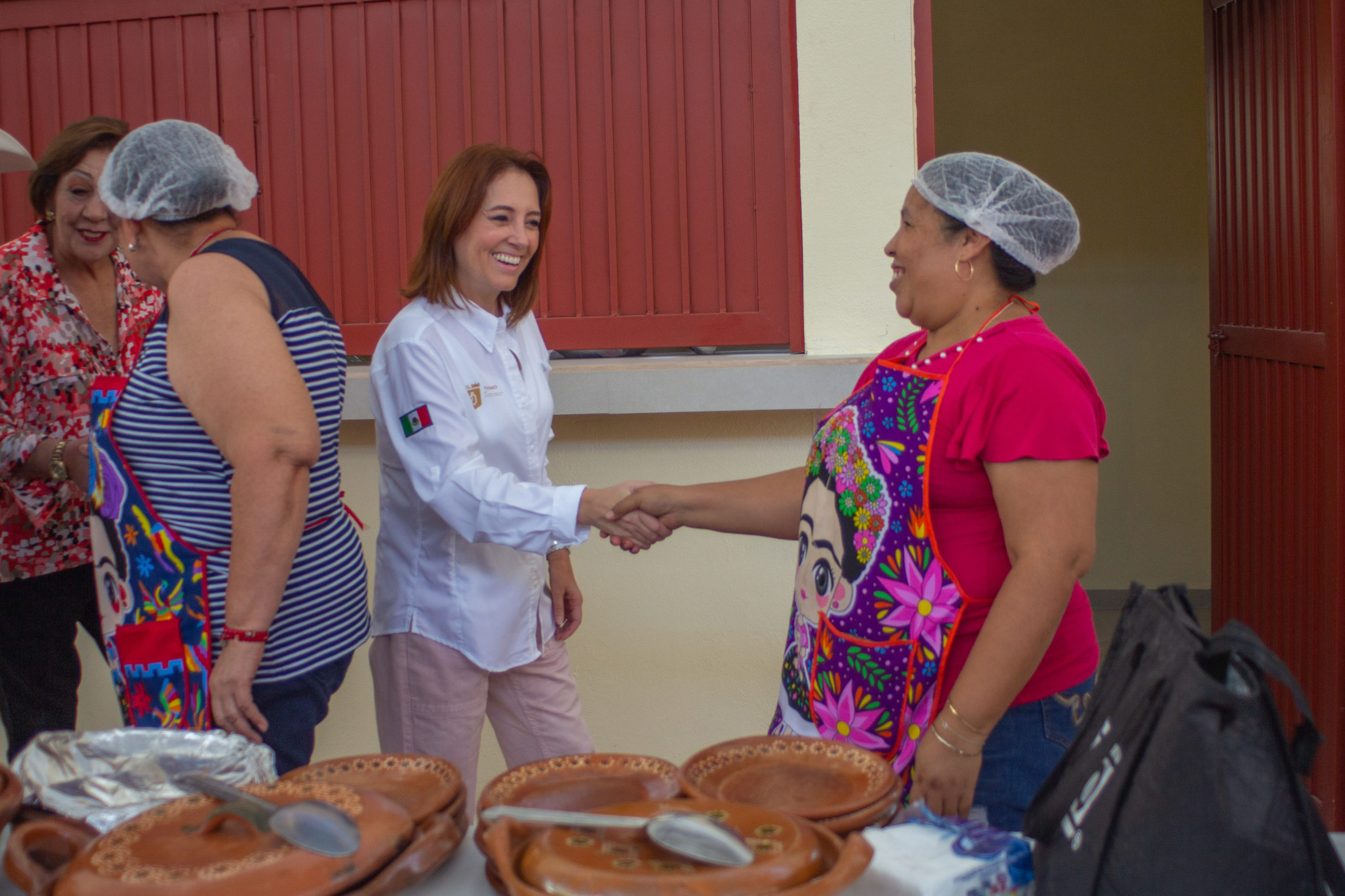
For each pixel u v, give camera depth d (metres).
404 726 2.22
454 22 3.01
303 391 1.61
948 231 1.66
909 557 1.63
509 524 2.04
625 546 2.18
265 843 0.96
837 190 2.93
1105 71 5.22
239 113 3.10
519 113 3.02
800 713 1.76
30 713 2.63
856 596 1.66
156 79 3.11
